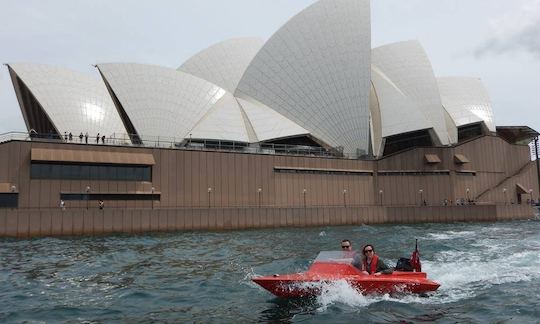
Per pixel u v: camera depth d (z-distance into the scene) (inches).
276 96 2113.7
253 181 1736.0
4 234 1215.6
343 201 1898.4
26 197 1406.3
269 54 2134.6
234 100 2066.9
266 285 455.2
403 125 2213.3
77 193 1471.5
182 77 1968.5
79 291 502.9
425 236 1147.9
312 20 2134.6
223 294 480.4
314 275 462.9
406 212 1834.4
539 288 493.7
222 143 1907.0
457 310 413.7
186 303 444.1
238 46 2348.7
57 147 1460.4
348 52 2129.7
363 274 471.5
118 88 1839.3
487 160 2242.9
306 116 2101.4
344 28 2129.7
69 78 1722.4
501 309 410.9
